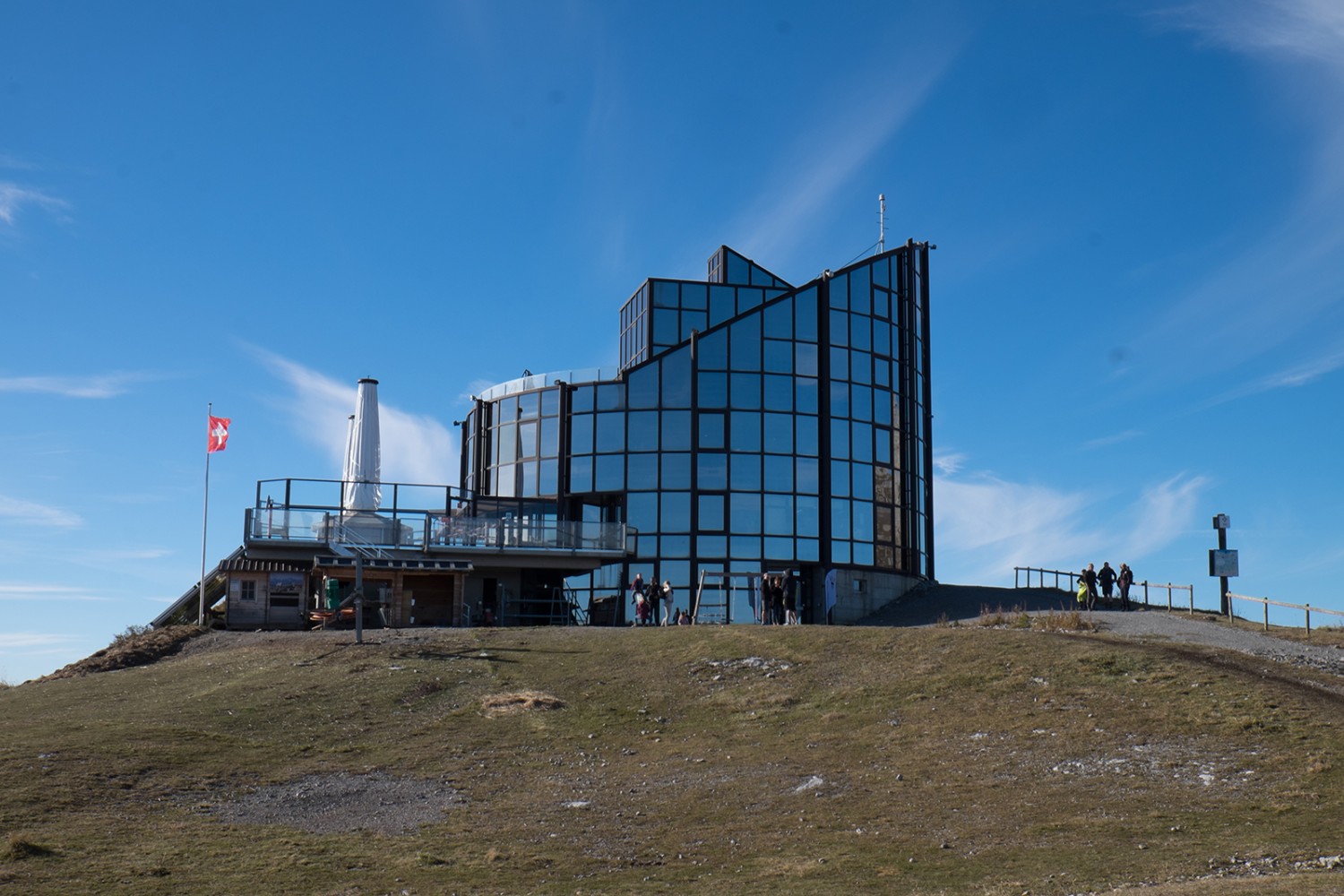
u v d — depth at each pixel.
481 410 54.50
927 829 17.03
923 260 56.78
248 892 14.63
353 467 46.28
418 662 29.39
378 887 14.96
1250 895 12.77
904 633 30.34
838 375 50.50
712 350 49.28
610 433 49.34
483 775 20.97
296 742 22.83
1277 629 32.09
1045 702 23.50
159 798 18.81
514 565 44.31
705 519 48.03
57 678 29.95
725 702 25.83
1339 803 16.94
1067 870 14.95
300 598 37.97
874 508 50.53
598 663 29.47
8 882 14.56
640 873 15.59
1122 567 42.53
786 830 17.34
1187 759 19.52
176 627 35.16
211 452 41.38
